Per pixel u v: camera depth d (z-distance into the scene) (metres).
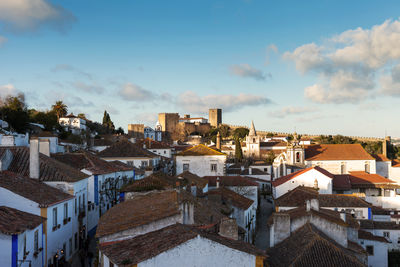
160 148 113.38
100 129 185.00
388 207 73.69
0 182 31.59
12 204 30.95
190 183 44.56
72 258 37.66
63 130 131.62
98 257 25.11
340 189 73.56
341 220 35.59
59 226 34.25
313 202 36.31
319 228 33.34
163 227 23.66
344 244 33.09
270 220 36.69
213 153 75.00
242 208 46.78
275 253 30.70
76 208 39.59
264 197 91.75
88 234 43.34
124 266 18.44
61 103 156.75
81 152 55.22
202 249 19.25
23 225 26.80
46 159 41.44
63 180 37.84
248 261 19.62
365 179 77.94
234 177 68.81
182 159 74.94
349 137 193.25
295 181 71.19
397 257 48.44
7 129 90.94
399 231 50.88
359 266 27.27
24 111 110.81
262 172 100.06
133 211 28.23
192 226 22.91
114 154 73.94
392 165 118.19
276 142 158.25
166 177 41.69
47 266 31.22
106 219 28.33
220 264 19.36
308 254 28.09
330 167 111.38
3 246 24.94
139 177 65.75
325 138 193.25
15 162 39.53
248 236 48.72
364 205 53.22
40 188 34.75
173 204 25.80
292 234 33.22
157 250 19.20
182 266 19.03
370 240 44.78
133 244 21.64
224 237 21.58
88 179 45.12
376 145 171.25
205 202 35.44
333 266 27.05
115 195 51.94
